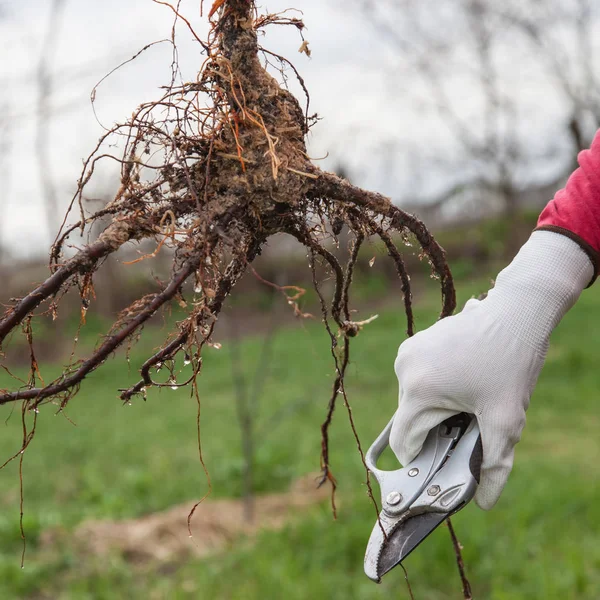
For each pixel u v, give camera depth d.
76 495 5.81
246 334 14.41
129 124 1.23
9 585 3.73
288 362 11.28
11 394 1.13
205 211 1.20
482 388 1.33
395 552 1.25
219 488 5.38
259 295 15.60
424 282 15.73
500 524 3.94
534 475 4.96
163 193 1.22
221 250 1.24
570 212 1.39
